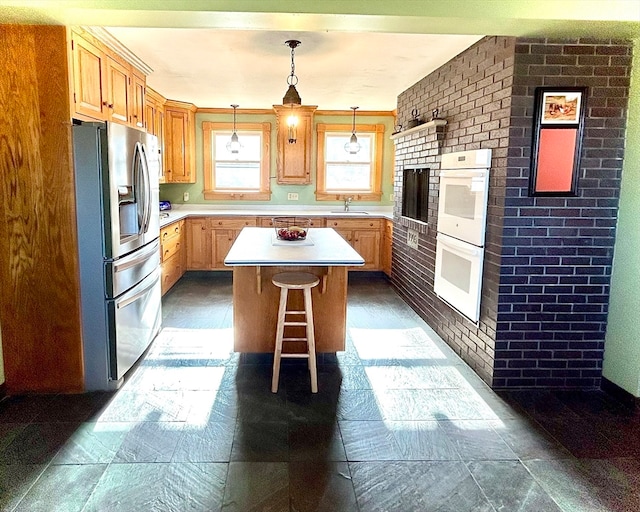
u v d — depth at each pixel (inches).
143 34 120.6
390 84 182.9
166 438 92.0
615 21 91.9
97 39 116.8
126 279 115.8
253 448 89.0
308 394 112.1
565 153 109.0
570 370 117.5
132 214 122.6
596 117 108.0
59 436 92.4
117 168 108.6
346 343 147.2
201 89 195.6
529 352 116.2
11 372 109.4
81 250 107.0
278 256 112.7
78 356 110.4
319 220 239.3
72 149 103.3
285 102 135.9
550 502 75.8
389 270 232.1
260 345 130.6
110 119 127.6
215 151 256.7
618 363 112.0
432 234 161.0
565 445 92.5
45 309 108.1
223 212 244.5
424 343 147.7
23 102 100.4
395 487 78.7
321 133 256.1
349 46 130.6
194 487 77.7
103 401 107.0
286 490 77.4
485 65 120.1
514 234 111.7
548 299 114.4
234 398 109.4
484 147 120.8
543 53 105.5
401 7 88.0
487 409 106.6
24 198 104.0
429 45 129.0
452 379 122.0
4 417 99.7
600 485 80.4
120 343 113.0
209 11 87.0
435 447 90.8
